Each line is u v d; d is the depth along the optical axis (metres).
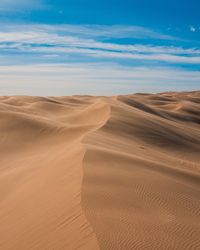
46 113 72.25
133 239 9.52
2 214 15.30
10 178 22.70
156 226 10.72
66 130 40.72
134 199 13.25
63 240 10.15
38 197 15.45
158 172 19.08
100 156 19.67
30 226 12.38
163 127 44.94
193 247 9.59
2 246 11.69
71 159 19.98
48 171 19.95
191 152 37.56
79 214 11.39
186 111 97.00
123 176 16.25
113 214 11.37
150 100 124.62
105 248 8.91
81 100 110.56
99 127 37.16
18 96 112.50
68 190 14.45
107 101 63.22
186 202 14.02
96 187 14.17
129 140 34.53
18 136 40.78
